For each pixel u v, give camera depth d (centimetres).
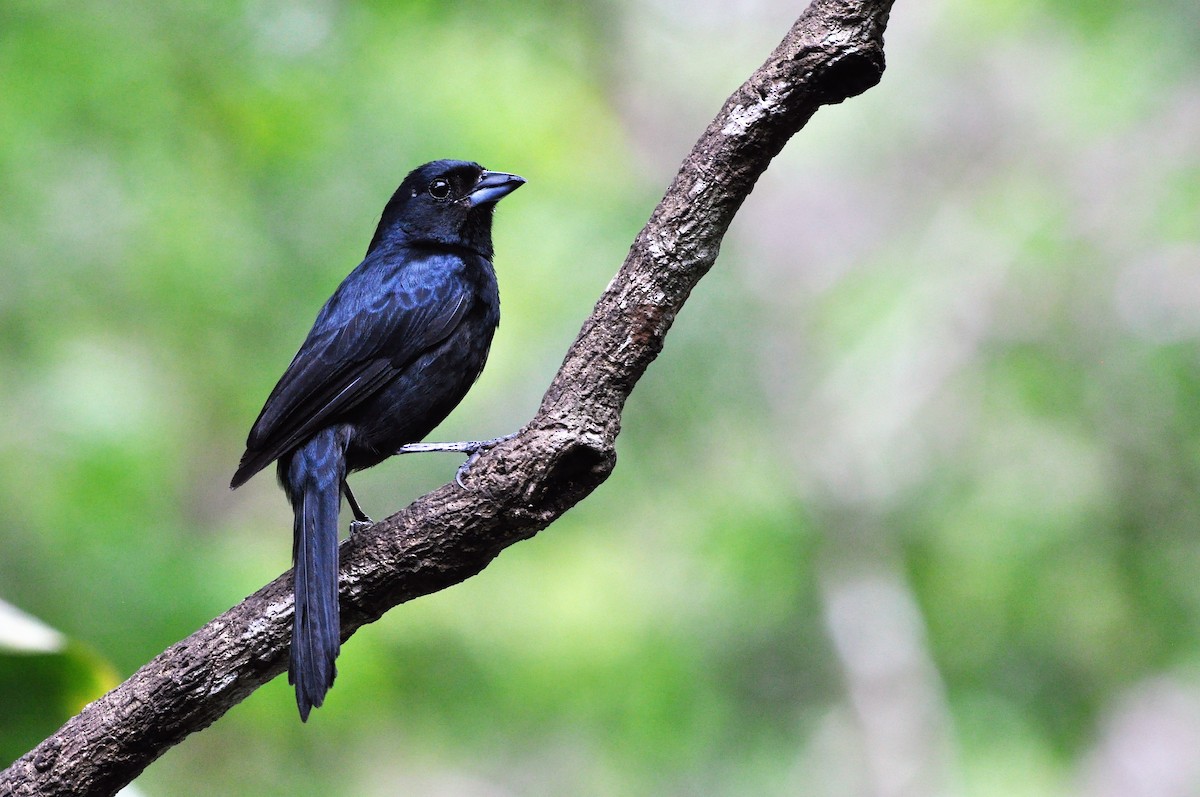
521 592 1407
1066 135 1702
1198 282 1561
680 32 1872
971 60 1819
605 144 1569
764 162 555
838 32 538
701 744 1449
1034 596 1448
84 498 1146
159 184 1244
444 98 1359
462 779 1594
